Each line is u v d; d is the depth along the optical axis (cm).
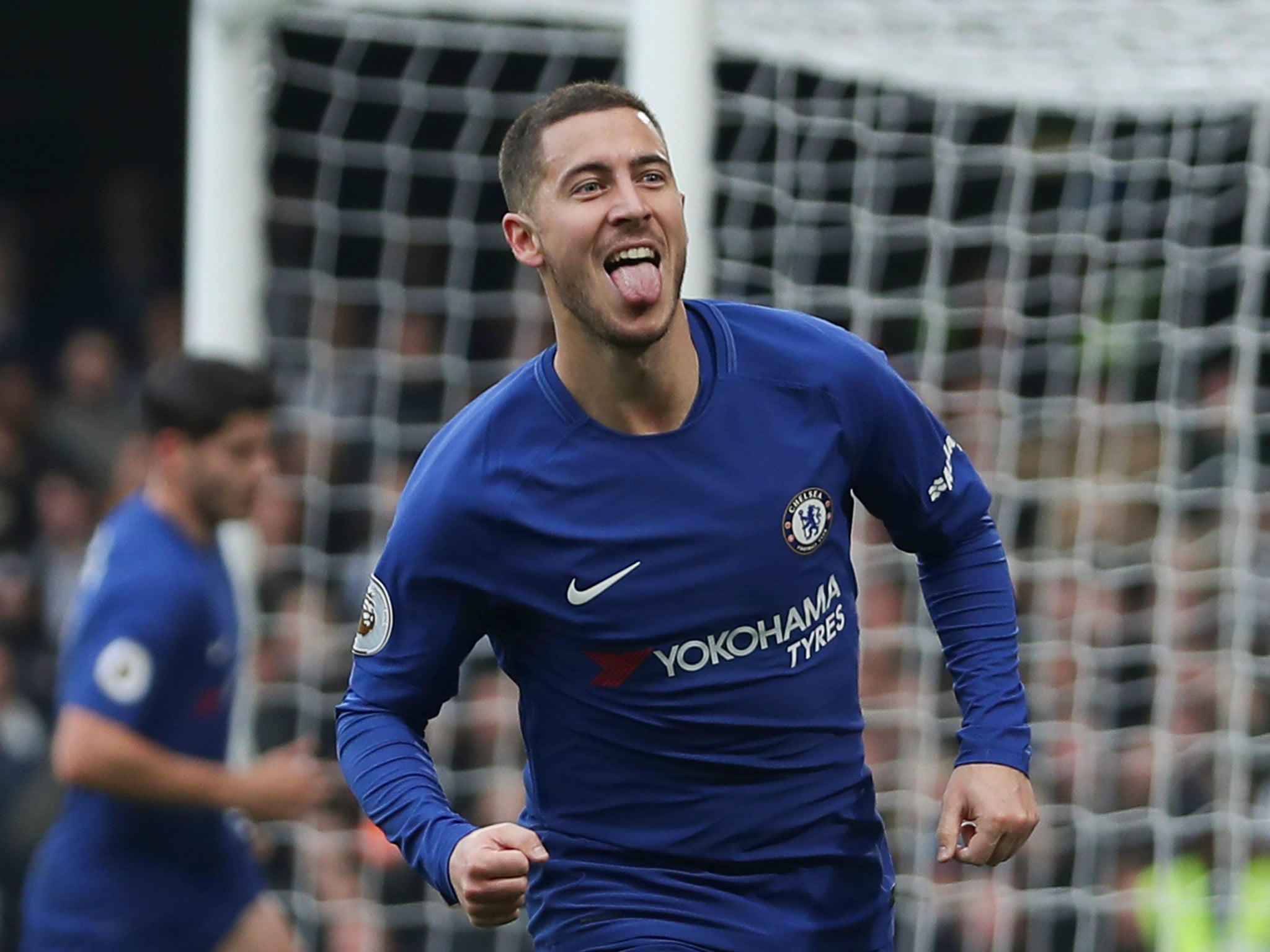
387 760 907
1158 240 2345
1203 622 2158
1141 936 1948
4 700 2294
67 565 2591
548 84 2688
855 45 1858
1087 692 2059
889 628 2066
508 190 910
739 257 2280
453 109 2456
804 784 909
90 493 2680
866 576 2097
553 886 937
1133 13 1727
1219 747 2061
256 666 2069
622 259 860
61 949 1423
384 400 2322
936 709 2100
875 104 2367
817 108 2369
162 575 1380
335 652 2086
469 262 2573
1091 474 2230
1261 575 2177
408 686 926
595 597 887
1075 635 2138
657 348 872
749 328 920
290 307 2394
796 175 2522
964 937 1961
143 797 1362
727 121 2405
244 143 1697
